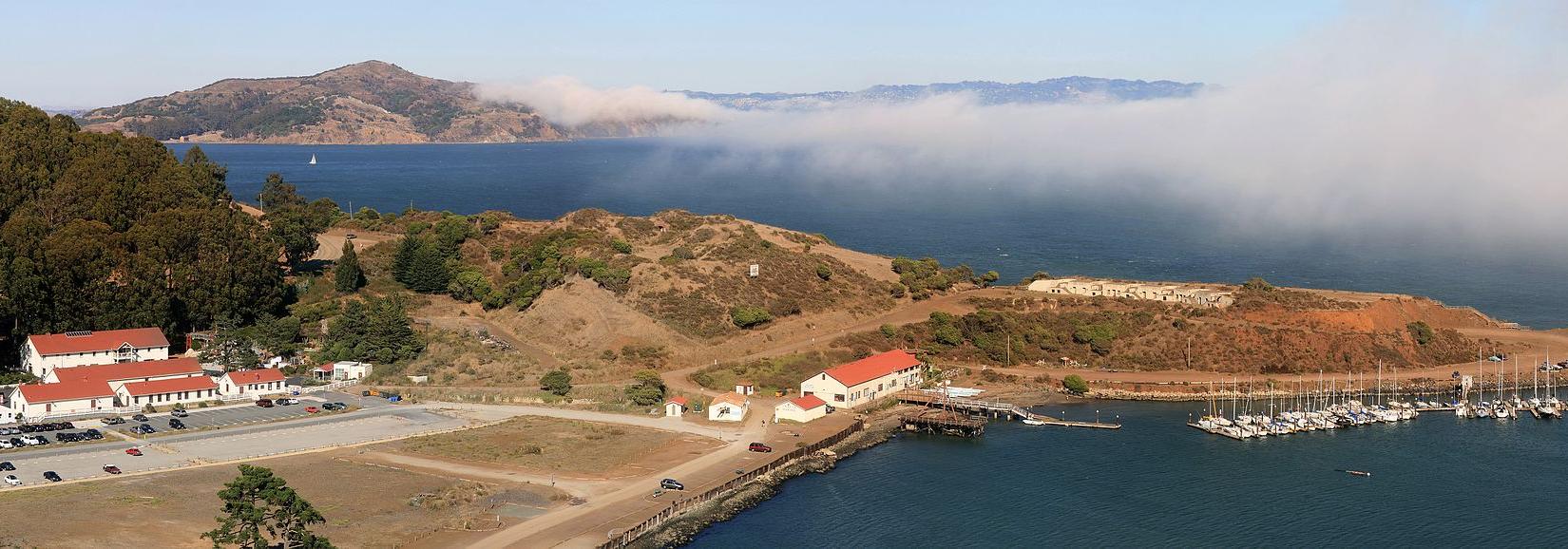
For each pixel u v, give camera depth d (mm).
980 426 189125
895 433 189375
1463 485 161750
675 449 172750
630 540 136000
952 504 152750
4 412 181375
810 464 169125
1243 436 185750
